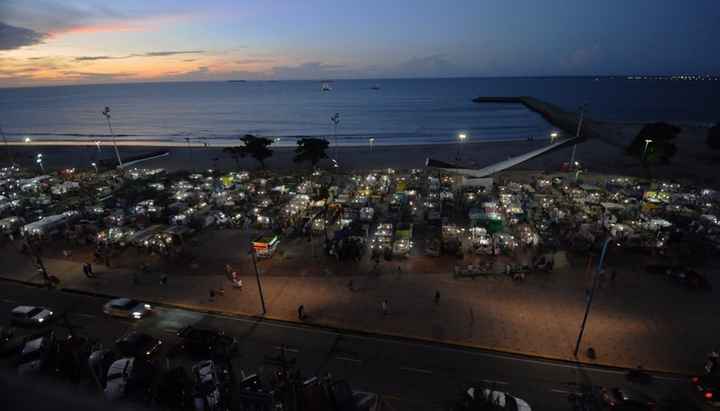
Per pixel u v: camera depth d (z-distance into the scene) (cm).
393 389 2481
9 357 2705
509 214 5103
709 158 8338
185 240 4650
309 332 3028
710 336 2888
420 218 5325
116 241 4509
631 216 4991
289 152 10681
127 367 2494
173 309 3344
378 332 3002
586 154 9106
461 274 3769
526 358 2725
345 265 4031
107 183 7169
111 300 3406
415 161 9225
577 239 4338
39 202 5991
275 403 2212
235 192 6338
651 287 3491
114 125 19162
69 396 375
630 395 2298
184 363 2719
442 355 2766
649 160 7262
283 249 4419
